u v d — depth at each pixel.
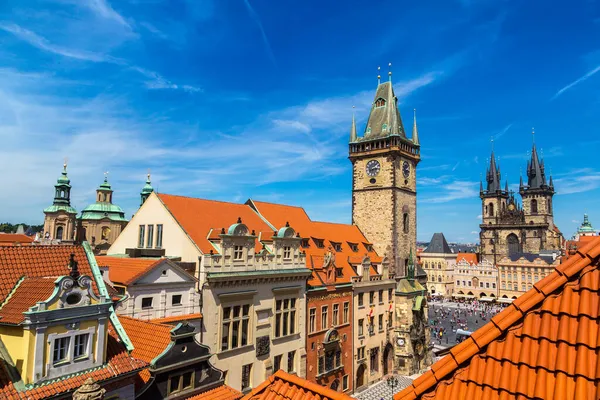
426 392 9.80
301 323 51.97
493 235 199.00
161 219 46.66
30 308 20.12
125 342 25.86
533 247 189.00
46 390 20.09
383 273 71.56
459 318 141.38
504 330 9.58
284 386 15.43
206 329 40.06
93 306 22.95
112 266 39.09
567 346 8.27
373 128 83.88
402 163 82.81
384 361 70.44
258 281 45.84
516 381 8.41
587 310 8.52
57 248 27.64
